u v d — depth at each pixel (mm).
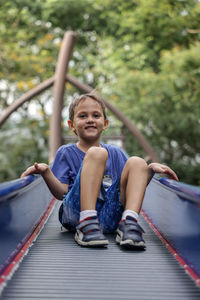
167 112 15836
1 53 16141
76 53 21969
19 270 1929
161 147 19203
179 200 2178
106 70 17844
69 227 2781
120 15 15211
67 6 18516
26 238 2547
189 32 9758
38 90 11398
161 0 9266
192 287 1697
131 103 15812
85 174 2387
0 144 16062
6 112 11383
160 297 1573
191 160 19688
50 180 2602
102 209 2594
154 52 16297
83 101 2701
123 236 2299
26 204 2562
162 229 2795
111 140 13195
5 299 1524
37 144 16578
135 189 2381
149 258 2168
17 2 18906
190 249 1915
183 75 10820
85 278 1811
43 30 20328
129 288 1679
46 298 1541
